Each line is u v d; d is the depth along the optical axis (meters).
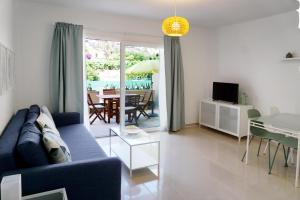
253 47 4.52
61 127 3.52
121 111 4.71
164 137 4.59
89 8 3.92
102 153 2.50
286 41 3.94
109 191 1.91
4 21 2.49
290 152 3.37
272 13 3.99
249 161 3.38
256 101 4.52
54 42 3.80
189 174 2.94
